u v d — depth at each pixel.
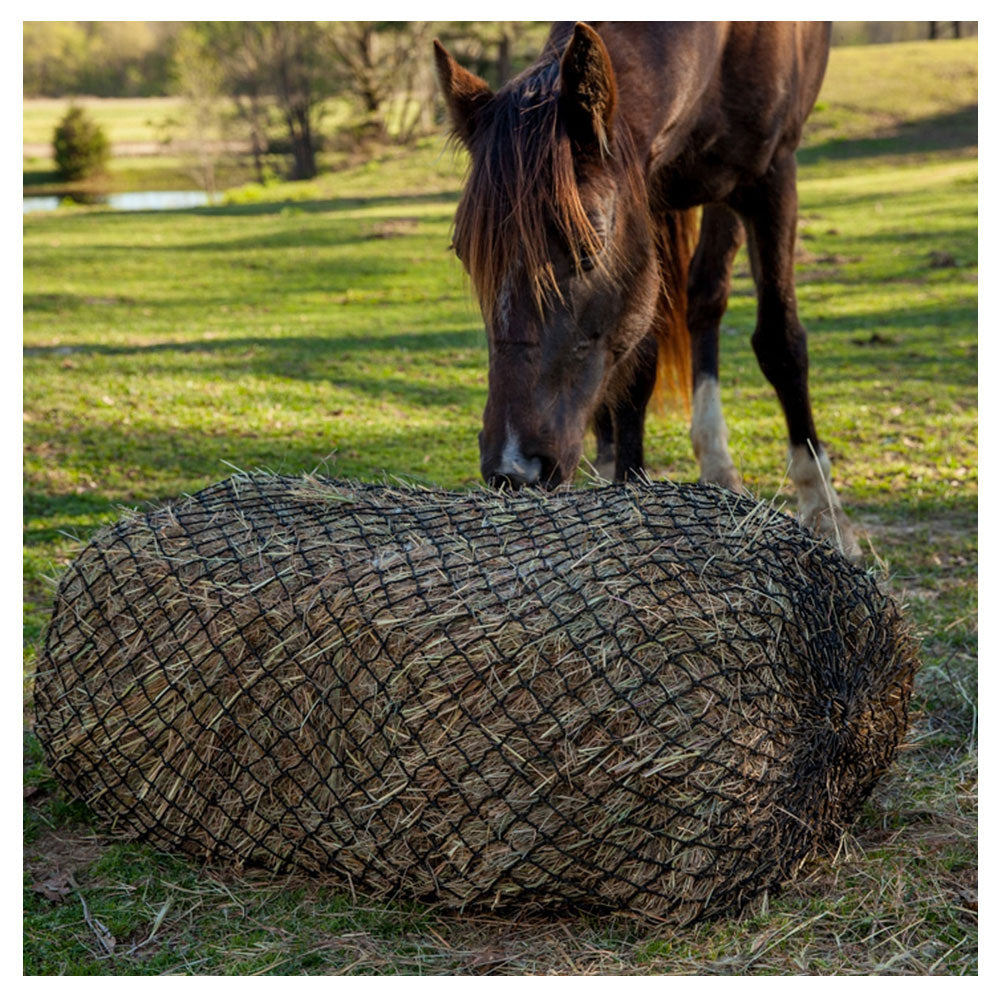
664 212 4.11
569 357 2.88
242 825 2.65
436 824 2.40
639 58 3.33
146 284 15.42
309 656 2.55
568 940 2.35
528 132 2.79
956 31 43.78
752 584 2.49
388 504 2.94
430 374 9.17
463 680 2.38
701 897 2.34
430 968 2.26
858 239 16.19
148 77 58.16
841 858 2.63
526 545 2.61
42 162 45.00
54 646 2.98
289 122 41.97
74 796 3.00
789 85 4.07
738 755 2.34
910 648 2.96
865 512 5.43
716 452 4.66
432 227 20.66
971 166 23.31
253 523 2.93
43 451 6.58
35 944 2.37
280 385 8.57
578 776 2.32
